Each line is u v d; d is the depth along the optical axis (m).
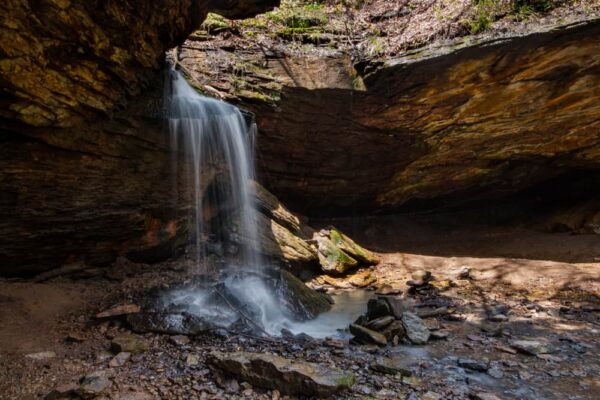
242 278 6.61
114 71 4.52
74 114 4.38
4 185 4.31
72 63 3.96
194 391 3.20
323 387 3.12
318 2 10.46
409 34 8.45
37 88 3.75
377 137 9.22
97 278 5.86
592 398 3.24
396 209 11.46
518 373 3.70
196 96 6.96
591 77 7.57
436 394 3.25
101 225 5.60
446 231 11.27
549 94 7.98
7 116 3.83
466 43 7.57
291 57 8.41
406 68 7.95
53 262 5.46
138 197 5.93
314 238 8.86
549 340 4.58
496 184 10.54
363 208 11.09
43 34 3.48
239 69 8.05
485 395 3.21
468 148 9.41
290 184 9.64
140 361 3.70
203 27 8.36
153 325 4.36
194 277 6.40
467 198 11.25
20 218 4.69
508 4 7.56
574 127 8.59
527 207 11.47
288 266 7.74
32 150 4.31
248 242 7.67
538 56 7.45
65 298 5.07
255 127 8.27
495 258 8.62
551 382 3.52
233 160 7.62
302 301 6.09
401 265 8.81
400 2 9.41
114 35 4.18
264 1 5.41
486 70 7.77
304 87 8.15
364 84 8.36
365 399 3.14
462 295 6.66
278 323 5.33
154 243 6.48
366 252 9.16
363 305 6.41
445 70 7.90
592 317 5.38
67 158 4.70
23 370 3.43
